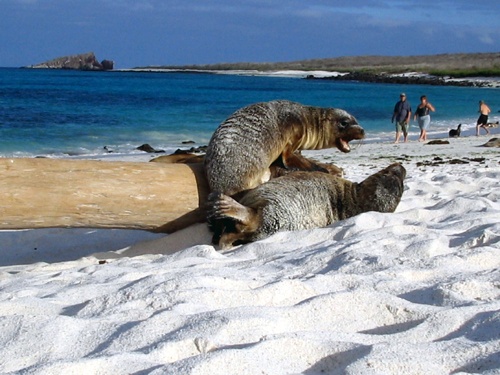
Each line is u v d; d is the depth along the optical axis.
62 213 6.82
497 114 42.59
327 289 4.75
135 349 3.72
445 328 3.90
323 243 6.50
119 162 7.26
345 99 56.16
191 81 97.38
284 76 134.12
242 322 3.92
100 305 4.60
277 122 8.21
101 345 3.83
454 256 5.46
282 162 8.52
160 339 3.79
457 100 56.25
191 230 7.53
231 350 3.45
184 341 3.69
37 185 6.71
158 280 5.03
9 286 5.79
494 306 4.14
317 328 4.09
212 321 3.92
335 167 8.76
